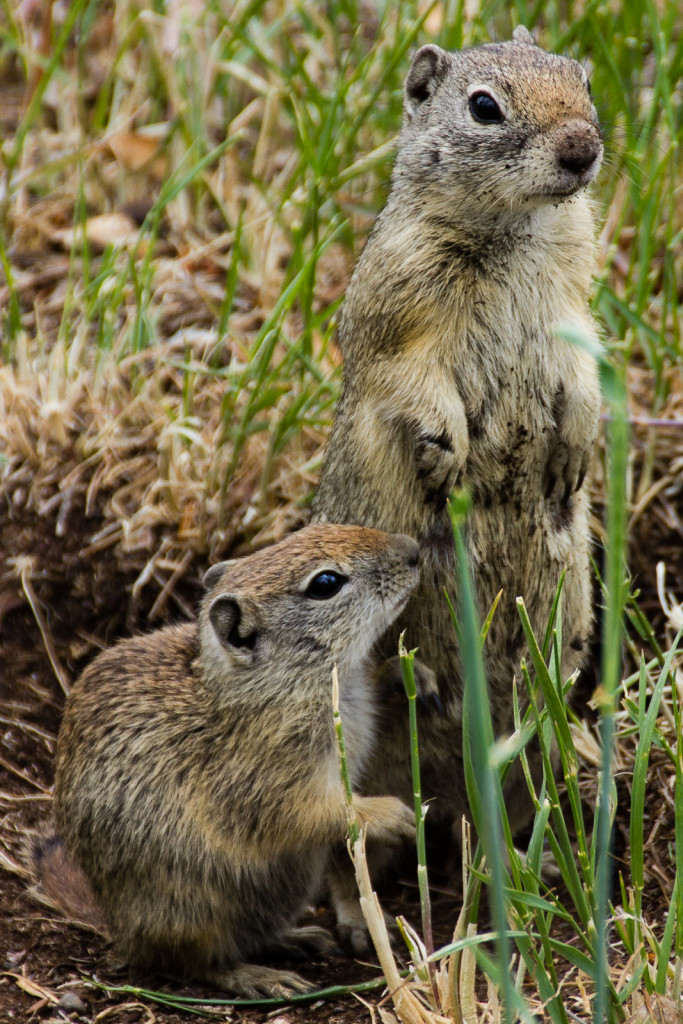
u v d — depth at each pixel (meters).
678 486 11.89
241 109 16.14
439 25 15.29
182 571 11.81
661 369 12.27
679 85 14.77
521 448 9.28
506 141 8.83
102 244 14.86
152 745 8.96
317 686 8.89
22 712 11.12
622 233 13.90
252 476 12.20
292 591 8.88
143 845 8.79
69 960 9.10
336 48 15.22
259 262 14.23
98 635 11.63
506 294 9.09
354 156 14.77
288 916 9.30
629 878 9.30
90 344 13.59
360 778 9.41
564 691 7.95
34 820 10.41
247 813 8.84
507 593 9.42
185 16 15.40
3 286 14.37
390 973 6.98
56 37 16.91
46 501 12.09
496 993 6.93
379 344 9.20
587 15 13.34
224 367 13.20
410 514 9.27
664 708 9.09
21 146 14.77
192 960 8.85
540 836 6.82
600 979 6.05
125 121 15.57
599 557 11.70
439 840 10.69
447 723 9.54
